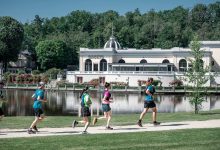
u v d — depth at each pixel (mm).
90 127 29516
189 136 23688
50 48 181375
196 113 42500
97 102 81875
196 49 43500
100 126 30062
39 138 23391
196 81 43062
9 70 181750
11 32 164750
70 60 195000
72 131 27297
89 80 137750
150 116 39281
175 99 91938
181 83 122688
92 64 151375
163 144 21188
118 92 113312
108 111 28297
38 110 26469
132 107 72812
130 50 151125
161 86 115938
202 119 34531
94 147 20422
